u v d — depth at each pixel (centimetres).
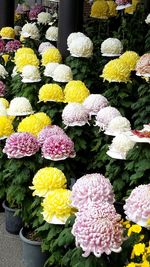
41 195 244
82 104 339
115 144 278
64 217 226
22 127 306
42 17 536
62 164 277
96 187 213
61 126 350
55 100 353
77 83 358
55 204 225
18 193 271
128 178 276
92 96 333
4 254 282
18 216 297
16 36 576
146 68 336
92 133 326
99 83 401
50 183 244
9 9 589
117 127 298
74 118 317
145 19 495
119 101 353
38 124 306
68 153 273
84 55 389
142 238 202
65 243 211
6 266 271
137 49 471
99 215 192
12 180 283
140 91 338
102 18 515
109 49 409
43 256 257
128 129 299
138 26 491
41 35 525
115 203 276
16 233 301
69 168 279
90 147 326
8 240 296
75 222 196
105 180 218
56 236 229
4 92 420
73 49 390
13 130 325
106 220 191
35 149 274
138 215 202
